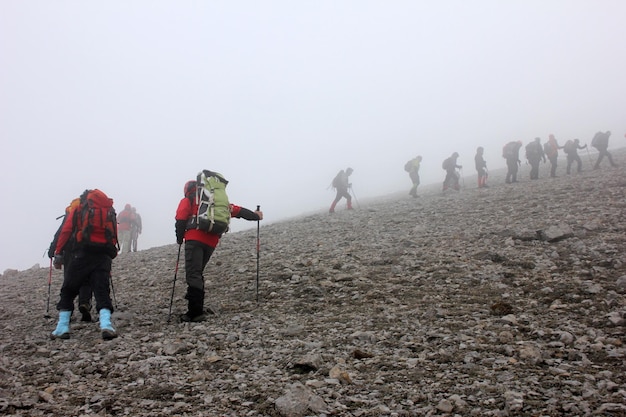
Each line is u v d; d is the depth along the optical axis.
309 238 16.47
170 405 4.95
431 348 6.12
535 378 5.02
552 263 9.65
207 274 12.11
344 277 10.09
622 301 7.25
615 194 16.95
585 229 12.11
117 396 5.18
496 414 4.34
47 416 4.67
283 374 5.66
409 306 8.03
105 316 7.55
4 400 4.96
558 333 6.25
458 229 14.41
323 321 7.65
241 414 4.68
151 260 16.08
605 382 4.79
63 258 9.13
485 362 5.54
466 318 7.20
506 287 8.59
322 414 4.56
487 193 23.69
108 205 8.10
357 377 5.40
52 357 6.77
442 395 4.82
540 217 14.52
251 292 9.95
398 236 14.66
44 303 11.07
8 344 7.54
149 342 7.18
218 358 6.22
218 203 8.47
